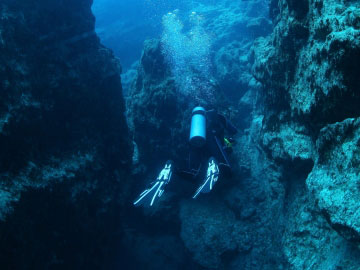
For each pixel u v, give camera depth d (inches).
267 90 177.2
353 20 99.3
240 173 249.4
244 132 289.0
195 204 257.4
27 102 149.8
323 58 112.0
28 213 132.3
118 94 220.1
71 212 159.6
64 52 183.2
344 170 102.1
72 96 182.7
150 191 109.9
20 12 160.9
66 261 157.0
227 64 378.3
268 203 217.8
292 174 173.2
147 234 268.5
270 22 438.0
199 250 223.1
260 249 202.4
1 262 115.3
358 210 91.4
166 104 268.1
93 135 198.2
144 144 285.9
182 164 268.8
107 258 205.0
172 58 296.4
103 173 194.4
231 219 232.7
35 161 149.3
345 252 116.6
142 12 797.9
